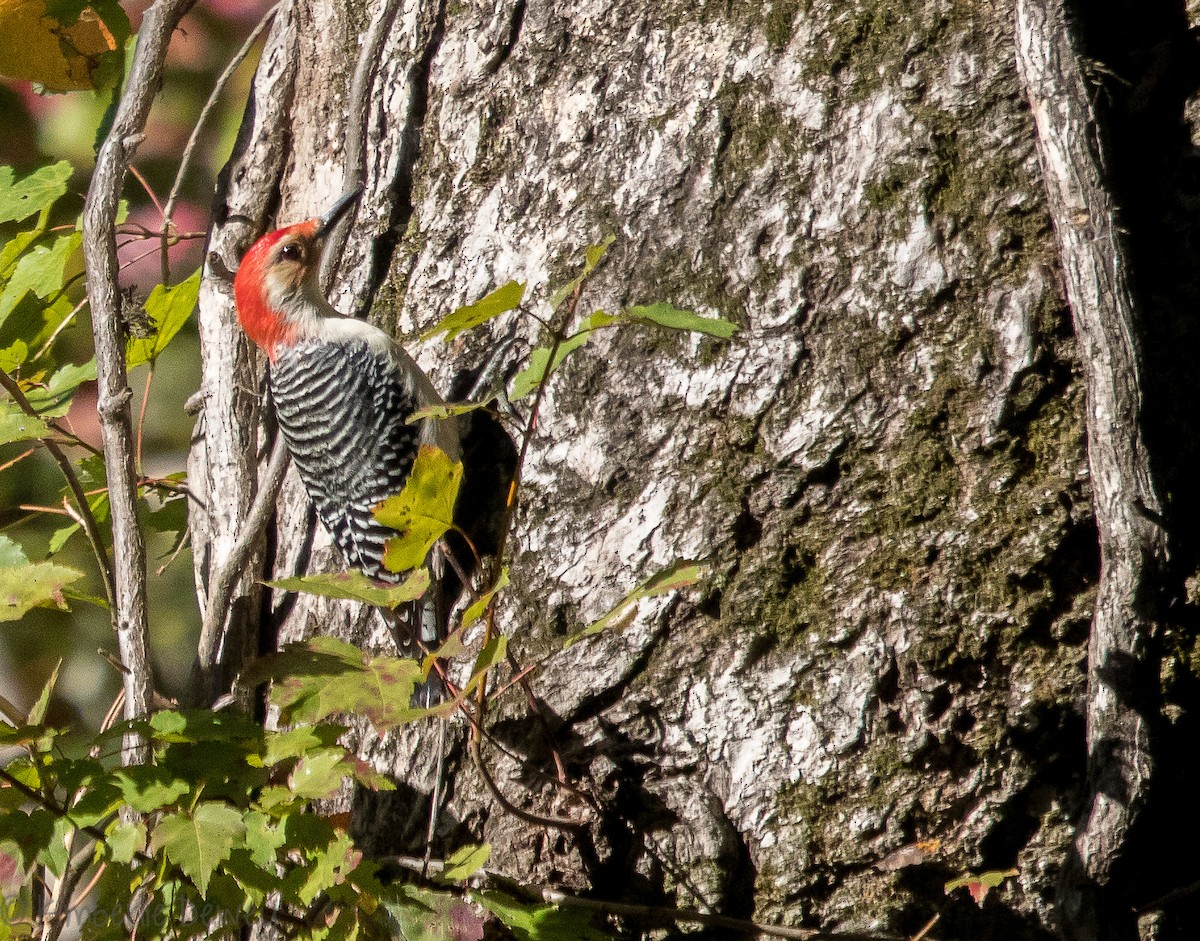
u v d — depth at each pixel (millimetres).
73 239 7875
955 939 5973
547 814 6395
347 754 5707
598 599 6453
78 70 8227
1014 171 6051
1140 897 5746
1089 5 5902
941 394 6074
